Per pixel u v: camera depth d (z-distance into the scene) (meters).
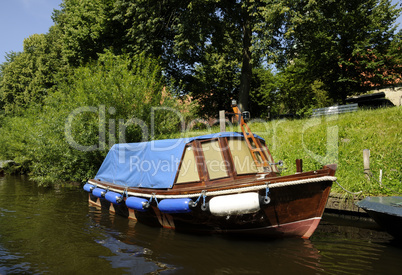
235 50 23.66
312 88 29.53
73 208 10.65
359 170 9.40
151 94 14.73
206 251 5.84
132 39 19.36
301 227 6.31
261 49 16.55
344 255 5.51
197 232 7.18
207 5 18.97
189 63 22.62
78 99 14.26
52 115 15.94
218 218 6.45
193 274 4.81
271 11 15.31
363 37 21.86
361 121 12.78
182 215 7.00
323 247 5.95
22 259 5.62
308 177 5.91
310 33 17.23
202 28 19.06
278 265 5.09
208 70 23.95
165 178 7.88
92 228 7.84
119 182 9.85
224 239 6.63
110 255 5.76
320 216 6.16
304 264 5.12
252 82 31.64
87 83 14.21
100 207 10.76
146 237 6.92
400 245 6.05
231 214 6.08
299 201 6.10
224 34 22.09
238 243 6.32
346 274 4.71
